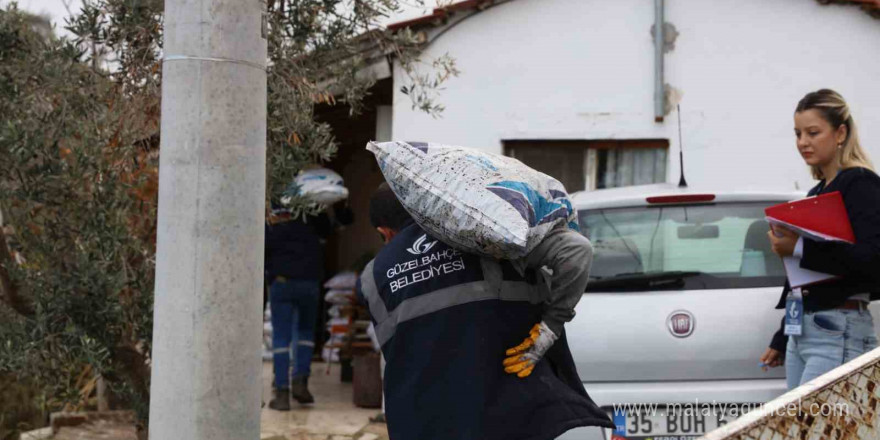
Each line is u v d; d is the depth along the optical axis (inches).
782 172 311.1
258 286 119.8
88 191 175.5
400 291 116.0
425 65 311.1
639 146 319.0
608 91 316.2
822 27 308.5
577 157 321.7
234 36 118.4
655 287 170.6
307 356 292.5
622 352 163.6
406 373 114.3
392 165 115.5
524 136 316.8
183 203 116.5
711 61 313.6
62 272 176.4
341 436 252.4
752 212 181.5
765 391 159.0
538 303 116.5
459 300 113.8
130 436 239.6
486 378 110.9
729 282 169.6
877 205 140.6
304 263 284.8
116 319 177.5
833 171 150.7
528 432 110.8
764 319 163.5
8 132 164.1
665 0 314.2
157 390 117.0
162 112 119.9
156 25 179.5
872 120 306.2
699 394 159.3
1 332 174.1
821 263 141.7
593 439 158.6
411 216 118.9
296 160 185.2
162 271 117.5
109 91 179.3
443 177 112.6
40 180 170.7
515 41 317.1
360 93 205.9
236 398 116.6
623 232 181.2
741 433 77.9
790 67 310.2
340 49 196.5
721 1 312.5
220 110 117.3
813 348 146.8
